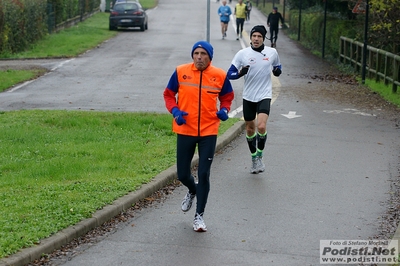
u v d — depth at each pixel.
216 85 7.99
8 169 10.72
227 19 39.66
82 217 8.05
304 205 9.30
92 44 35.03
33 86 21.80
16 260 6.65
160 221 8.50
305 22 39.78
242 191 10.02
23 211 8.17
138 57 29.95
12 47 31.58
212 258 7.20
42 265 6.89
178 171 8.21
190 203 8.52
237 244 7.67
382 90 21.17
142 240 7.77
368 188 10.26
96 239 7.75
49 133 13.67
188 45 35.34
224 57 30.09
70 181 9.82
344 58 28.19
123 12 43.16
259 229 8.23
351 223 8.52
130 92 20.42
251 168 11.12
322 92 21.06
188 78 8.00
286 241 7.79
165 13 61.53
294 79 24.22
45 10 37.75
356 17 31.75
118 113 15.93
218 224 8.42
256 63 10.70
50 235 7.43
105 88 21.28
